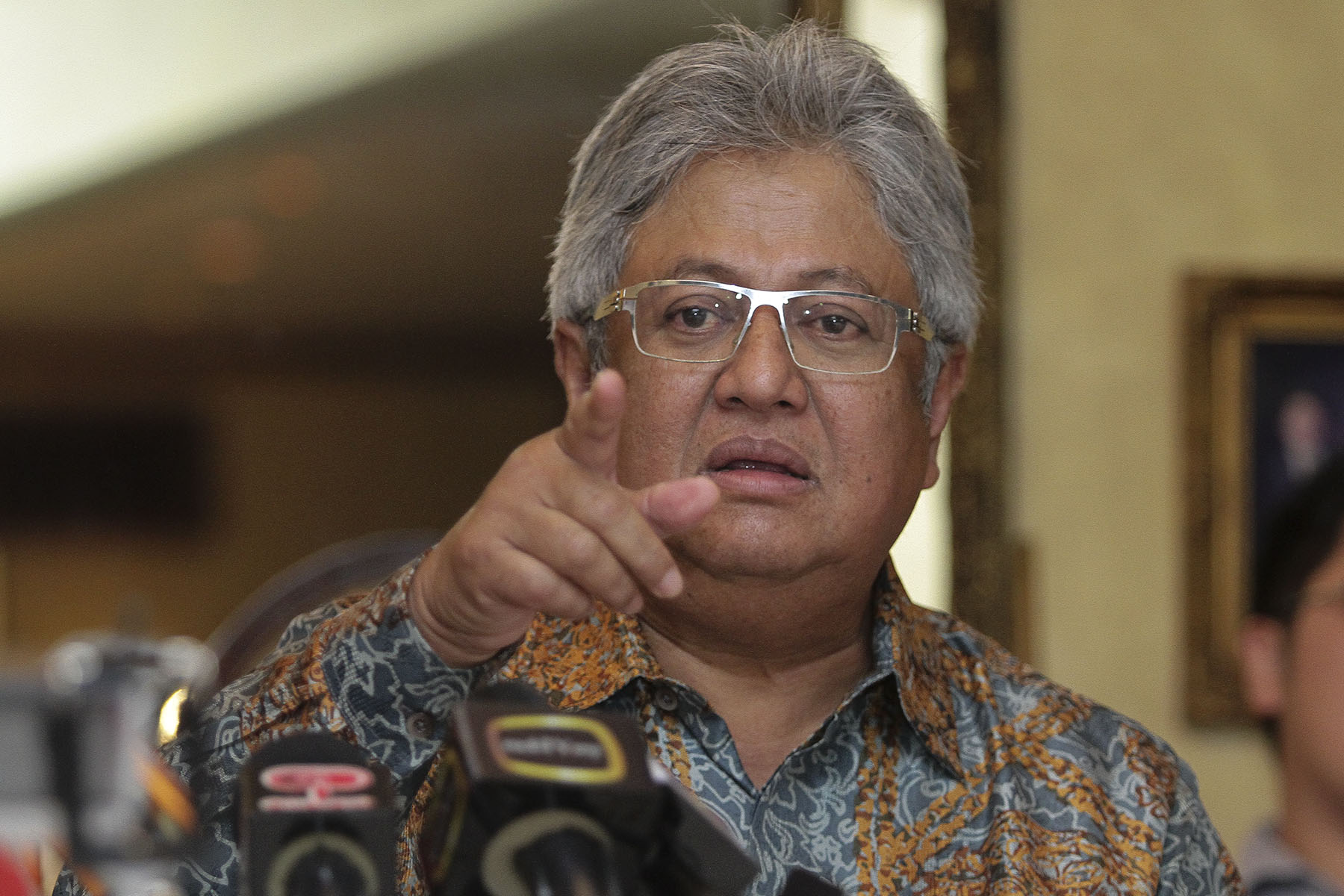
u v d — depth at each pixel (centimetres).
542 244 2164
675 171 423
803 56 432
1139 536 860
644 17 1300
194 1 1605
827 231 414
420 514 2961
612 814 221
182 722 252
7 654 183
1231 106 877
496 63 1471
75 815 172
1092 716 445
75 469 2792
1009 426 855
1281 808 807
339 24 1518
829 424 404
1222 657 838
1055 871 407
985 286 833
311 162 1753
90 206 1845
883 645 422
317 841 223
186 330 2695
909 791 419
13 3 1619
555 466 293
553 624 430
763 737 428
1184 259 870
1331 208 882
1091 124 866
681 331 412
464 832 219
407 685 342
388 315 2630
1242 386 856
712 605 408
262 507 2894
